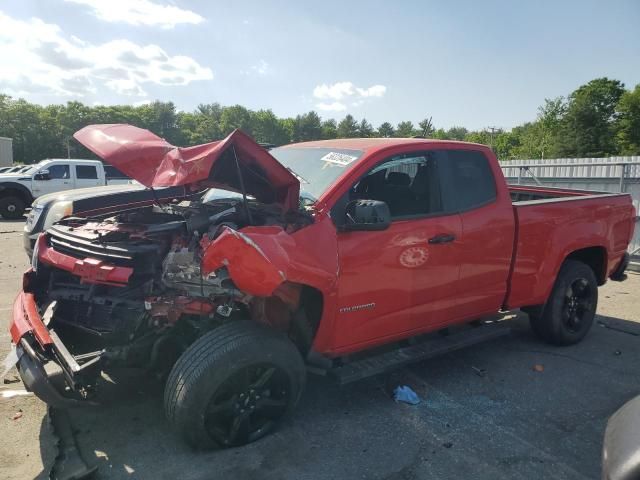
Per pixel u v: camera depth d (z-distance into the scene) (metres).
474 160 4.35
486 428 3.58
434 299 4.01
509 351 5.06
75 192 8.03
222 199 4.27
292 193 3.32
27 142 92.50
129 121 120.50
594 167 11.36
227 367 2.99
